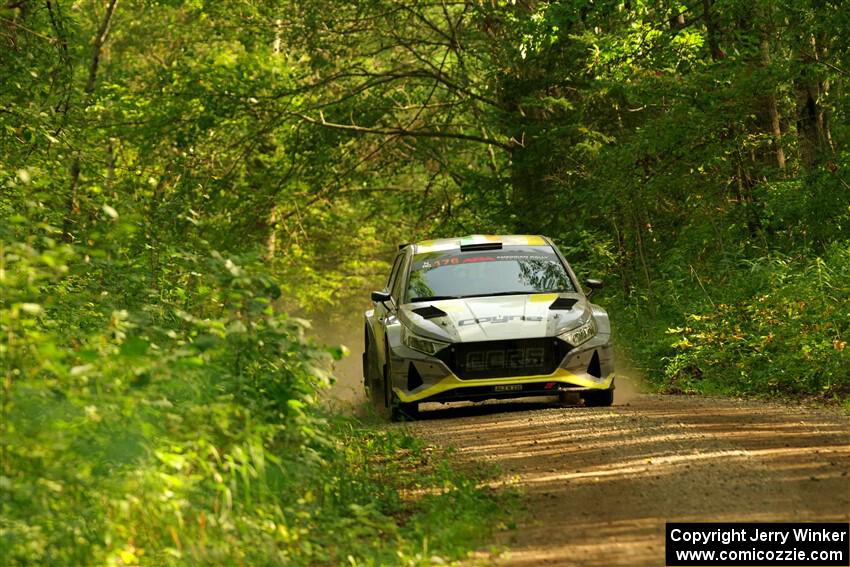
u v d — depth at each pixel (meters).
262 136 47.41
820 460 12.97
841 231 30.45
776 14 29.88
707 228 33.97
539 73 41.72
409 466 14.51
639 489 11.91
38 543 8.14
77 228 20.61
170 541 8.85
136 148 45.59
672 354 27.64
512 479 13.05
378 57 50.75
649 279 34.31
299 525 10.40
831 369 21.25
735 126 34.34
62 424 9.34
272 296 12.38
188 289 18.95
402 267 22.64
